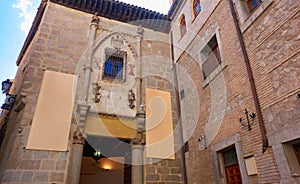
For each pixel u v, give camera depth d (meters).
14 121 7.21
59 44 8.32
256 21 6.04
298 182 4.20
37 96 7.08
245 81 6.09
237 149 5.90
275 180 4.70
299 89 4.57
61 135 6.80
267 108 5.25
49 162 6.35
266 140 5.09
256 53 5.89
